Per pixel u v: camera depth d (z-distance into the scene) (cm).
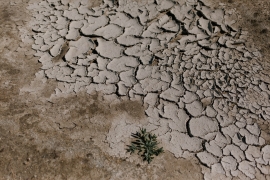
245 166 260
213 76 324
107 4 408
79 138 277
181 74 329
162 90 316
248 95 307
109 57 347
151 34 370
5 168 255
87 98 309
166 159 263
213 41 359
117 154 266
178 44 358
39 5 411
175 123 289
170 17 388
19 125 285
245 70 328
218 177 254
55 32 375
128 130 283
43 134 279
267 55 342
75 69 335
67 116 293
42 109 298
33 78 326
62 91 315
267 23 376
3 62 340
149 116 295
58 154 265
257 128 284
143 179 250
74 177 251
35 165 257
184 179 252
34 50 355
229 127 285
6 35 370
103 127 285
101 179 250
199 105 302
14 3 414
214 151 270
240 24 376
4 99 305
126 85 321
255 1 404
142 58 345
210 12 390
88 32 373
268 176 255
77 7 406
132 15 391
